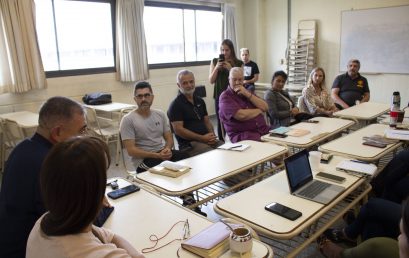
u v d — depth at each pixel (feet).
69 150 2.61
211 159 7.68
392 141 8.61
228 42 14.39
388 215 5.88
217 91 14.26
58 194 2.54
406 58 18.19
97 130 14.17
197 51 21.61
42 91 14.84
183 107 10.74
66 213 2.57
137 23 17.26
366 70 19.71
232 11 22.22
